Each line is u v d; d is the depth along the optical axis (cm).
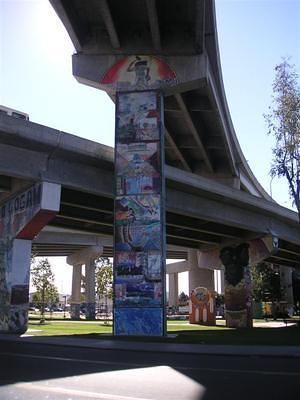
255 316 7894
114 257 2950
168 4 2984
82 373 1197
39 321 5444
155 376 1166
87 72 3259
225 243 5003
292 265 7475
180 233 4716
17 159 2784
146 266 2891
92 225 4322
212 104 4041
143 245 2925
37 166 2867
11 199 3209
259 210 4528
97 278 6900
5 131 2648
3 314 3002
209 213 4006
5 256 3127
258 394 926
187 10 3044
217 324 4984
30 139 2758
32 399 868
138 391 969
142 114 3139
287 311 7444
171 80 3159
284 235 5059
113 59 3262
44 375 1148
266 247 4797
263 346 2042
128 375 1179
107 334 2834
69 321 5525
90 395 913
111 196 3253
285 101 2702
